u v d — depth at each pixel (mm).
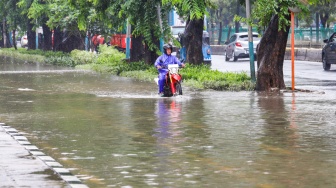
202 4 47188
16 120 29062
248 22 45281
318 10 105312
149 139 23422
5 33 149875
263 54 44031
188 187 15898
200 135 24281
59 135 24547
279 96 39750
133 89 45594
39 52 107938
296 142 22562
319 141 22766
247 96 39844
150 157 19906
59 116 30422
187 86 47500
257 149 21234
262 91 43500
